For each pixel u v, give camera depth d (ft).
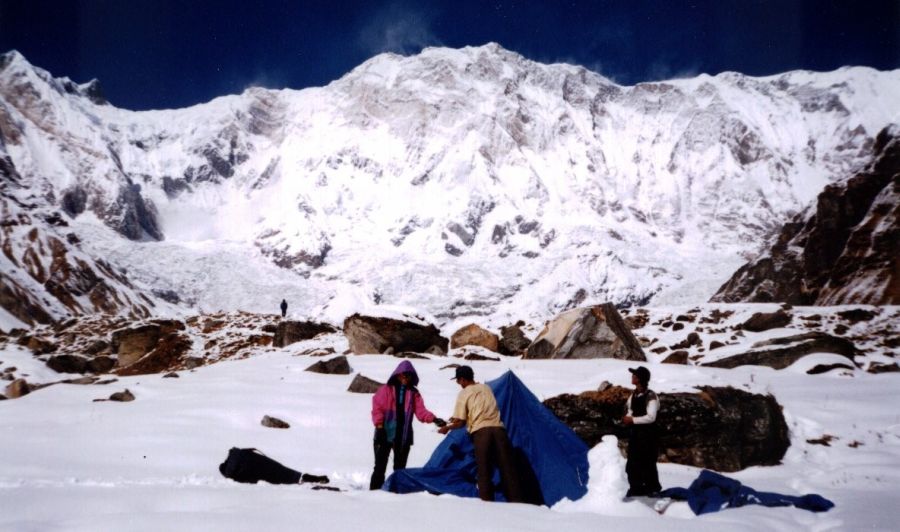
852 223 194.39
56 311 311.27
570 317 77.41
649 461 28.19
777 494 27.12
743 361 74.33
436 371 67.82
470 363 73.82
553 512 24.40
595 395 37.86
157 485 29.25
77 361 110.11
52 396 59.16
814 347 74.43
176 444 39.58
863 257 179.42
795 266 209.46
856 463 36.60
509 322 105.91
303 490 27.73
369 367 72.84
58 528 20.79
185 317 139.33
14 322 280.51
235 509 22.59
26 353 123.34
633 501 25.94
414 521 21.54
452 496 27.27
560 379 59.00
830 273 190.90
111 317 146.72
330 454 38.52
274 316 141.08
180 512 21.99
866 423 44.06
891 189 187.73
